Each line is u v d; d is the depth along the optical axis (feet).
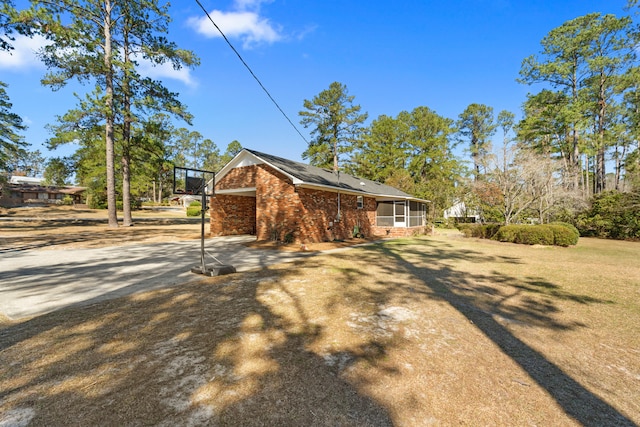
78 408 6.44
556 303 15.23
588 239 52.49
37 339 9.96
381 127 104.78
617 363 9.22
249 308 13.53
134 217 97.30
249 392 7.20
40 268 22.03
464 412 6.69
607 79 73.92
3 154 77.30
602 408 6.96
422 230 63.21
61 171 64.54
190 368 8.26
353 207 49.75
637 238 49.21
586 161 86.22
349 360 8.98
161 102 57.52
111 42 52.65
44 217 85.15
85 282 17.94
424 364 8.88
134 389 7.20
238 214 52.49
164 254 29.17
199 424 6.03
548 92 79.97
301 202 37.63
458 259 28.89
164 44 55.88
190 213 115.34
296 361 8.82
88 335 10.34
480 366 8.85
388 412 6.61
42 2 41.55
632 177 68.33
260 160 40.73
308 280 19.07
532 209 56.54
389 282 19.16
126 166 60.54
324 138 106.63
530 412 6.74
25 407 6.45
